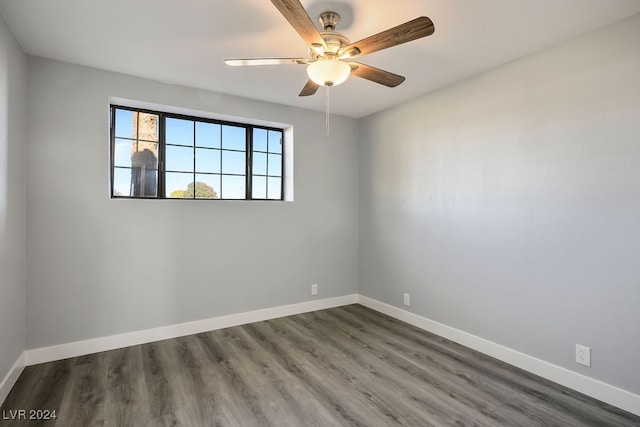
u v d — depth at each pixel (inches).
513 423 73.2
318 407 78.8
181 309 121.6
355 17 76.9
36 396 82.0
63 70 101.4
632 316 76.7
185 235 122.6
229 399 81.8
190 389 86.0
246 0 71.5
